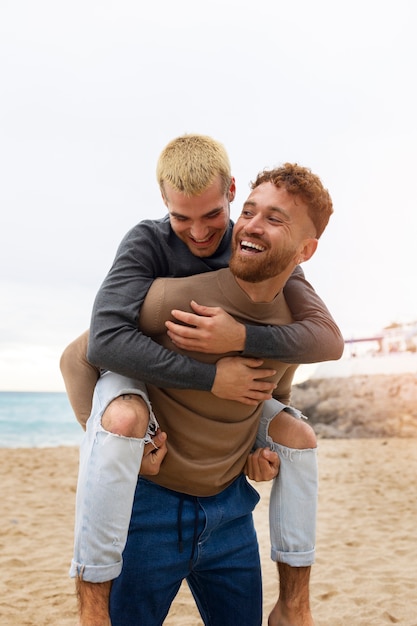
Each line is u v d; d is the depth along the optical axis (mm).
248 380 2400
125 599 2461
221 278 2482
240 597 2672
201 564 2598
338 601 5129
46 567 5965
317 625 4613
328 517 8461
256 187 2477
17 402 46312
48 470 12844
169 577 2514
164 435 2412
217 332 2346
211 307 2404
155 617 2525
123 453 2270
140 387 2439
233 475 2615
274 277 2422
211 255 2605
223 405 2492
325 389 25484
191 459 2498
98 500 2242
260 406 2652
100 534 2240
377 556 6523
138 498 2496
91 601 2244
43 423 38344
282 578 2654
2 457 14922
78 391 2682
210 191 2471
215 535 2607
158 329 2418
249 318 2480
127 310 2350
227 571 2648
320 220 2473
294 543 2609
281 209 2373
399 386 24734
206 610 2729
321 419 24344
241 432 2559
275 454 2631
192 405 2477
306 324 2537
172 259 2531
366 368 26734
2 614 4676
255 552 2729
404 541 7180
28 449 16922
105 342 2314
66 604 4914
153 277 2506
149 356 2293
